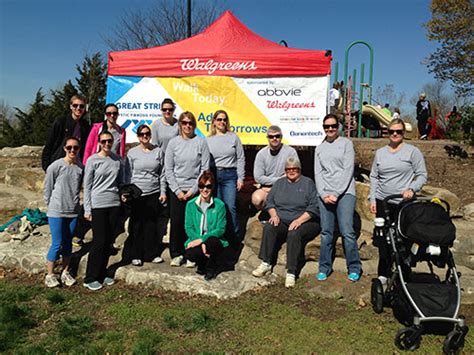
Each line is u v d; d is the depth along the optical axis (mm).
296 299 5258
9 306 4945
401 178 5336
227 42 8297
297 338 4359
